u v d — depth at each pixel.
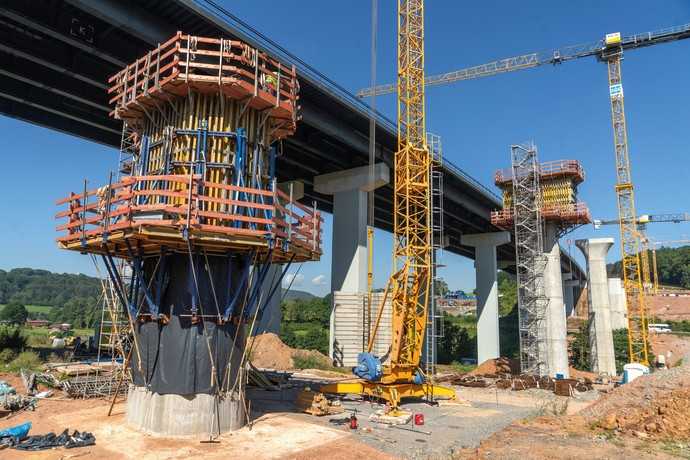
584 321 123.25
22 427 17.92
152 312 19.44
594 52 86.56
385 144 54.47
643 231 115.00
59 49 32.59
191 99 20.48
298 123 45.34
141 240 18.94
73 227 20.42
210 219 19.89
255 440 18.66
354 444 18.98
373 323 51.34
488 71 100.56
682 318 144.75
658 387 26.78
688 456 18.70
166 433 18.70
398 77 47.75
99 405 23.89
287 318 131.00
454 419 26.09
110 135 46.78
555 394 40.94
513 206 62.31
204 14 31.70
